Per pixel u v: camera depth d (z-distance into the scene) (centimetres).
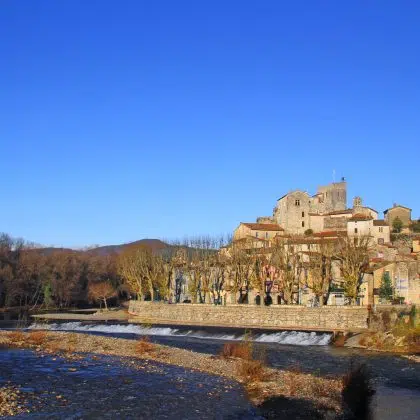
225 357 6550
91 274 18512
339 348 8069
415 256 12756
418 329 8112
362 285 11406
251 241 13912
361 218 15850
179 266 14125
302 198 17700
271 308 10438
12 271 16000
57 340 7606
